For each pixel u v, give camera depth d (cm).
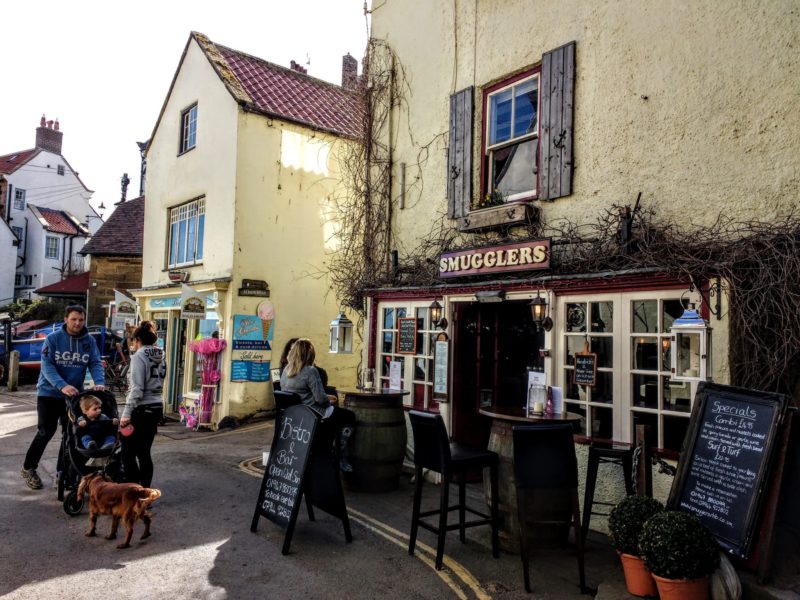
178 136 1383
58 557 454
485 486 518
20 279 3494
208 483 684
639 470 445
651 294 514
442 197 773
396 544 500
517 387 720
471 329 733
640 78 557
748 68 483
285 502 491
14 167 3522
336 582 421
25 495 616
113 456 565
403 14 855
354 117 1220
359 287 862
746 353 450
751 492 372
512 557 474
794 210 448
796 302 427
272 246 1209
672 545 350
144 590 400
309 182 1273
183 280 1296
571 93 611
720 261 466
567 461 419
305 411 509
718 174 495
